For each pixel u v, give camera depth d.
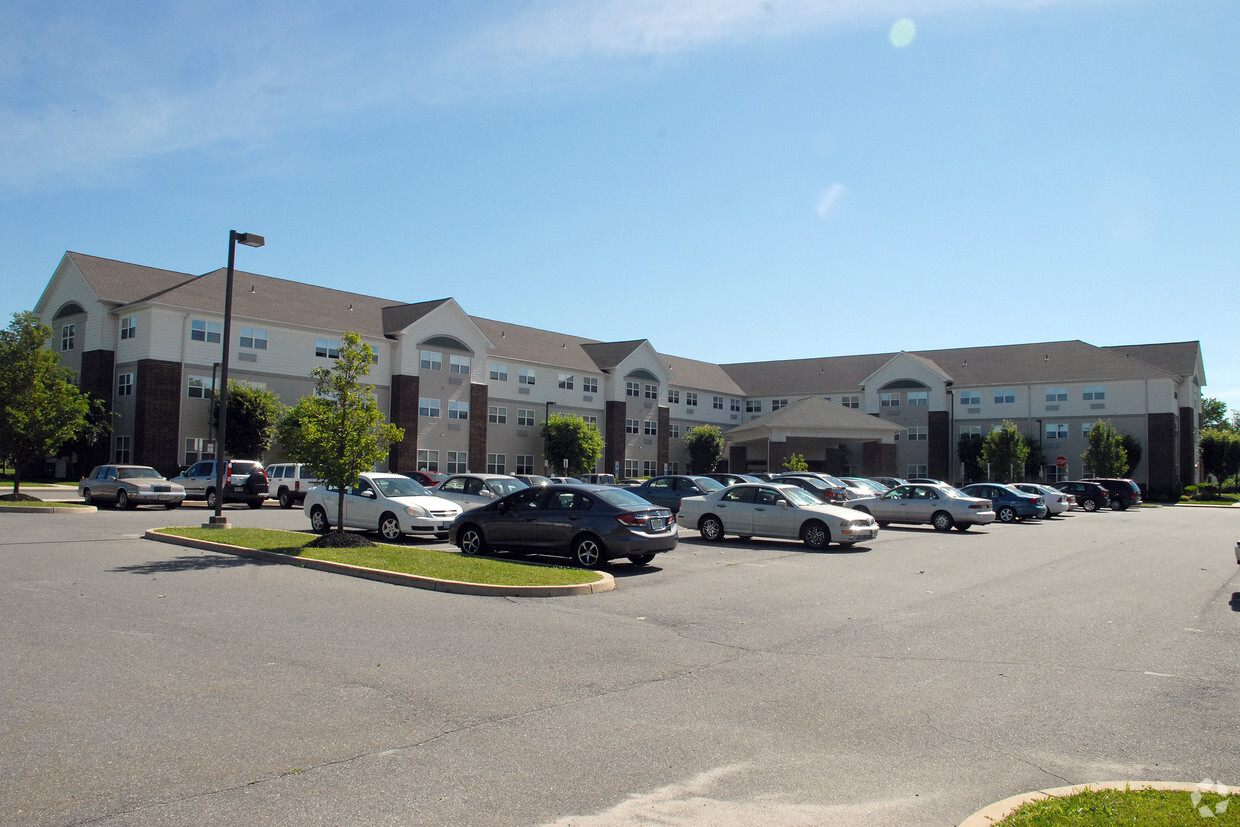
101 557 15.03
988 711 6.75
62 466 43.56
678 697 7.01
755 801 4.97
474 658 8.18
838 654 8.64
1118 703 7.00
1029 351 68.31
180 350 41.47
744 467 61.28
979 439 64.31
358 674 7.52
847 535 19.08
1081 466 62.47
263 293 47.16
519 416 58.81
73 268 44.56
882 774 5.41
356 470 16.59
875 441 58.28
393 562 13.95
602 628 9.75
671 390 71.50
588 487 15.80
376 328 50.44
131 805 4.73
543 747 5.78
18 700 6.60
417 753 5.62
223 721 6.18
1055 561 17.52
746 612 10.95
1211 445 77.25
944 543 21.66
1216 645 9.23
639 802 4.91
